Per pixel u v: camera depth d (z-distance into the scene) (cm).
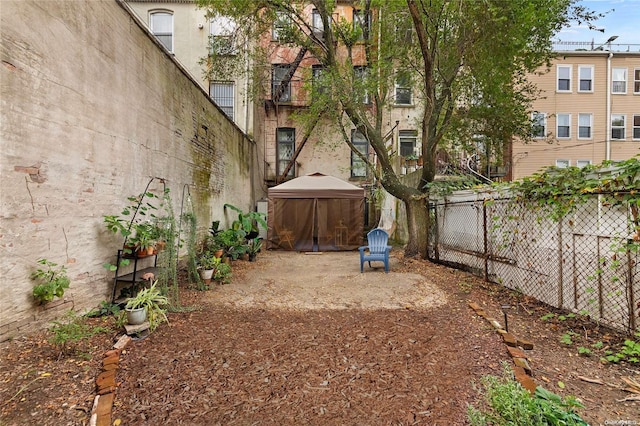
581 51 1328
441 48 645
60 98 294
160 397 196
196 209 632
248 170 1095
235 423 175
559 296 361
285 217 942
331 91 659
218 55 770
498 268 482
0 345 237
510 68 677
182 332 293
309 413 183
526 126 836
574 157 1338
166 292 358
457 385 209
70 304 304
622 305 287
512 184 429
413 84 761
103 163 356
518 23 550
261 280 531
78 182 317
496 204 479
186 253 574
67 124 303
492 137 853
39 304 271
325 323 327
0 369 212
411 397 198
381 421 176
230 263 681
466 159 1039
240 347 267
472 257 561
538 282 395
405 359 246
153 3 1041
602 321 305
